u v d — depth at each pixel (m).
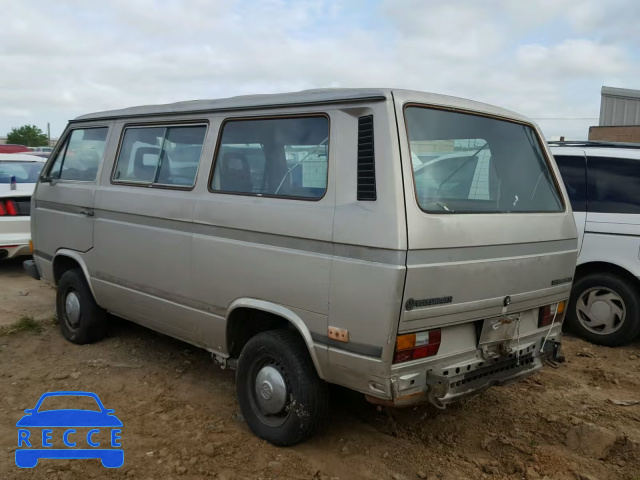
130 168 4.81
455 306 3.22
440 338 3.23
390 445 3.79
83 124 5.46
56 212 5.59
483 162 3.68
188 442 3.78
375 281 3.01
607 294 5.82
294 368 3.52
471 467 3.56
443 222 3.13
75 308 5.54
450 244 3.15
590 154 6.04
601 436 3.82
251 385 3.83
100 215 5.00
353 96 3.26
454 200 3.37
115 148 4.96
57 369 5.01
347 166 3.24
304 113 3.52
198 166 4.14
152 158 4.60
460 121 3.55
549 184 4.18
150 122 4.64
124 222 4.73
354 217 3.13
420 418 4.18
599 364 5.37
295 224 3.41
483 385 3.46
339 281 3.18
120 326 6.10
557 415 4.27
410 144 3.16
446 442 3.86
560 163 6.16
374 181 3.09
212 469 3.46
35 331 5.91
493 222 3.42
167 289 4.36
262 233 3.61
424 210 3.10
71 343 5.64
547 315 3.95
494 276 3.41
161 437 3.85
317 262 3.29
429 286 3.07
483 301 3.38
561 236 3.96
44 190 5.80
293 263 3.42
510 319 3.61
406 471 3.50
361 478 3.41
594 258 5.82
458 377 3.32
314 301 3.33
